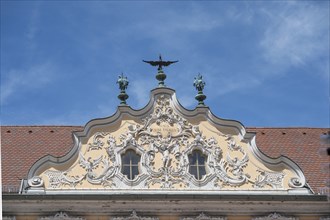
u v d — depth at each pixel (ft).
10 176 112.78
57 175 106.32
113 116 110.83
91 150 108.68
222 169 109.40
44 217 102.63
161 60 116.67
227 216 105.70
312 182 115.24
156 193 105.50
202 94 114.73
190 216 104.88
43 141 127.13
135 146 109.40
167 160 108.68
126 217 103.86
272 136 134.82
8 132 130.52
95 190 105.81
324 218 107.34
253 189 108.47
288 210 107.14
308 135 136.26
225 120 112.16
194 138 111.04
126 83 114.21
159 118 111.86
